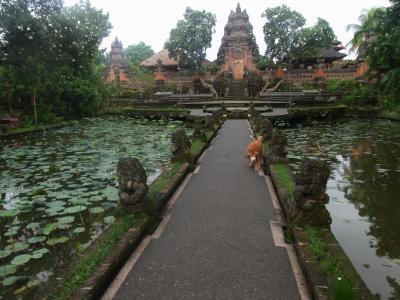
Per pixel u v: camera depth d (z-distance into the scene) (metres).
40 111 19.02
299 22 33.06
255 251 3.92
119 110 25.30
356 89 26.70
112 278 3.38
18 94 18.73
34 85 17.30
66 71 20.19
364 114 23.67
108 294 3.13
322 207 4.21
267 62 33.62
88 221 5.43
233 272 3.48
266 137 10.61
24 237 4.90
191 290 3.18
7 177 7.80
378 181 7.98
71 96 22.33
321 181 4.24
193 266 3.61
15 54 14.49
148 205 4.71
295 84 32.75
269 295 3.09
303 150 11.61
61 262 4.21
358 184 7.77
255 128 13.62
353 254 4.57
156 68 37.28
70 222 5.27
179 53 34.38
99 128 17.83
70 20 15.21
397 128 17.39
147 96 29.53
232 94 31.19
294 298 3.05
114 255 3.52
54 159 9.82
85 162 9.30
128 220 4.37
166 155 10.23
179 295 3.10
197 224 4.73
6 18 12.96
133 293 3.14
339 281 2.87
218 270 3.52
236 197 5.88
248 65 35.19
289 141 13.55
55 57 15.23
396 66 17.84
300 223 4.18
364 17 26.95
